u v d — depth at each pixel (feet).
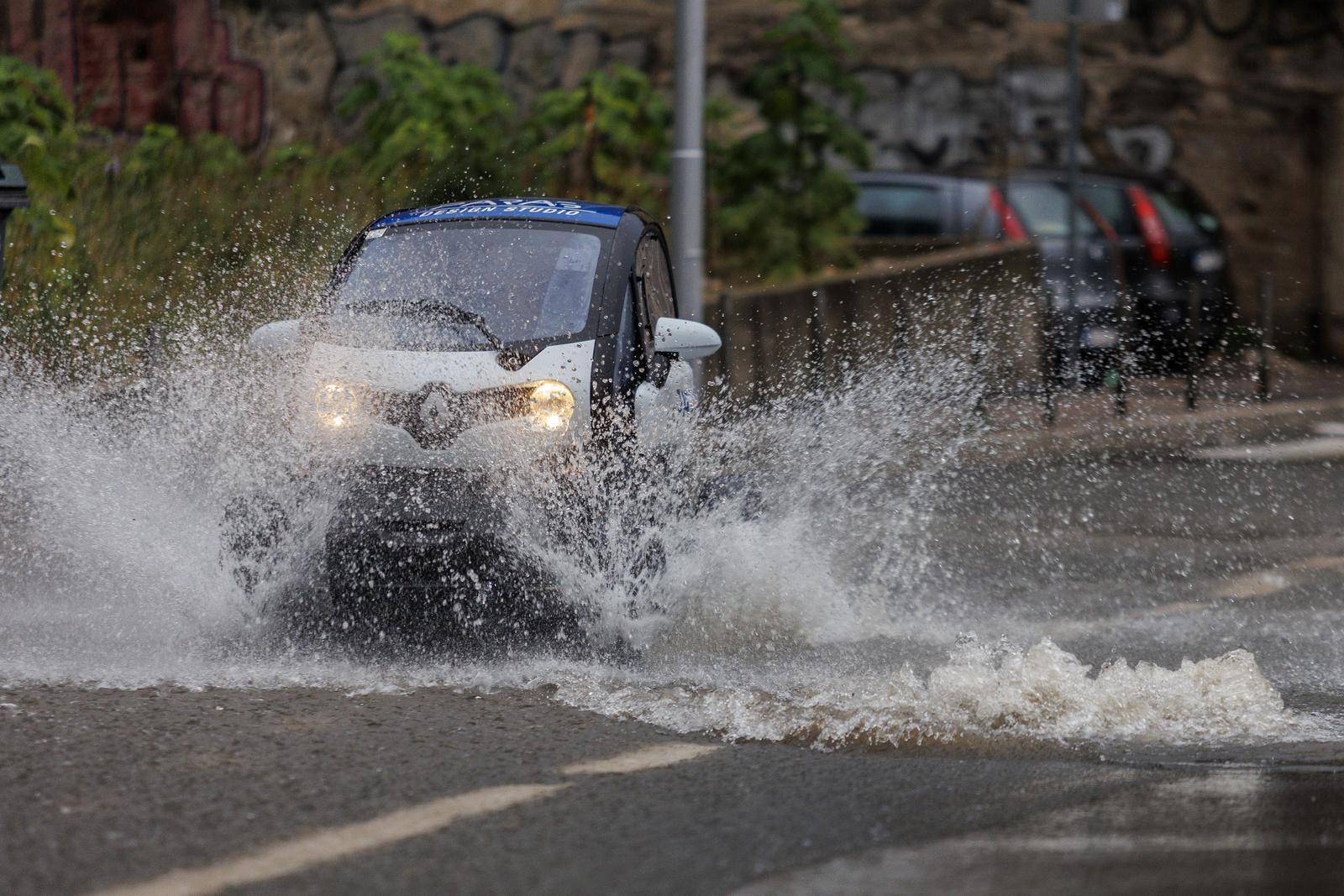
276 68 208.44
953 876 44.27
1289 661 72.69
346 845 46.11
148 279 130.72
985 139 229.04
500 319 73.97
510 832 47.47
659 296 84.99
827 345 162.71
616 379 73.15
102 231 139.23
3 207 100.48
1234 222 232.94
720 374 152.25
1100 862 45.52
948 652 73.15
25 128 145.48
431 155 178.70
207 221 146.10
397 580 69.67
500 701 62.44
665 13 215.92
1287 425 171.01
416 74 188.85
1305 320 228.84
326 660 67.87
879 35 229.04
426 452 69.87
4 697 60.85
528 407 70.49
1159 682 62.59
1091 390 190.49
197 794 50.37
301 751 55.16
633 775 53.36
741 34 221.46
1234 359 218.18
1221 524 115.24
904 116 229.04
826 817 49.37
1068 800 51.29
